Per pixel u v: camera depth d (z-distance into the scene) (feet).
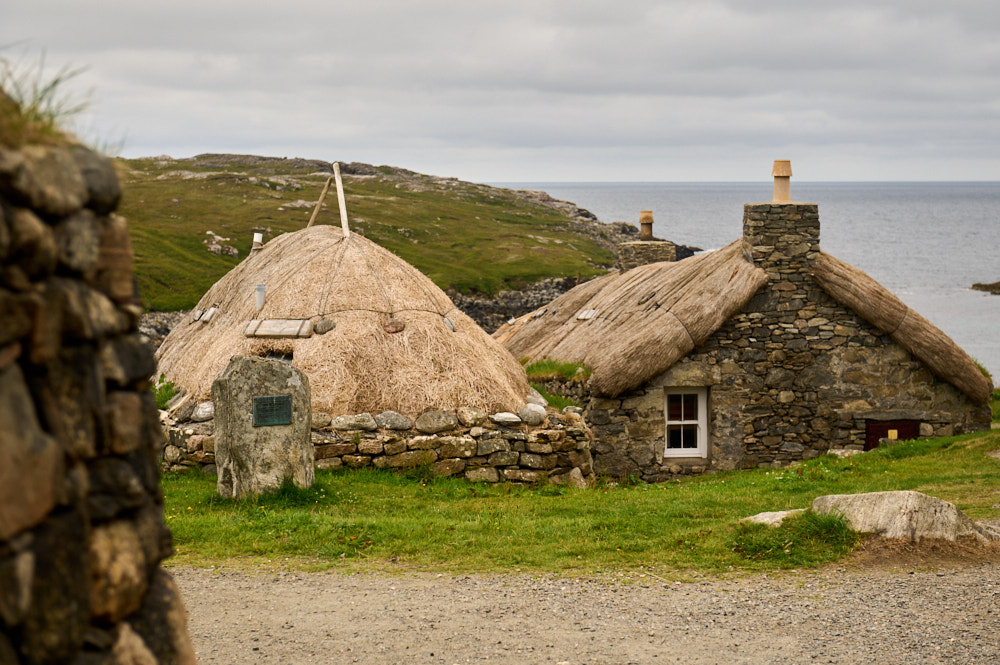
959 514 33.76
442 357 54.75
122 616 12.75
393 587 29.63
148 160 487.20
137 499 13.07
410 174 510.17
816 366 70.38
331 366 52.80
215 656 23.90
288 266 61.67
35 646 10.18
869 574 30.58
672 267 83.10
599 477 65.82
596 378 67.92
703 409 70.95
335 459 49.49
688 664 23.49
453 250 300.81
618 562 32.37
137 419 13.44
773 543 32.96
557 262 287.69
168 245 244.83
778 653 24.16
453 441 50.65
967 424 71.00
